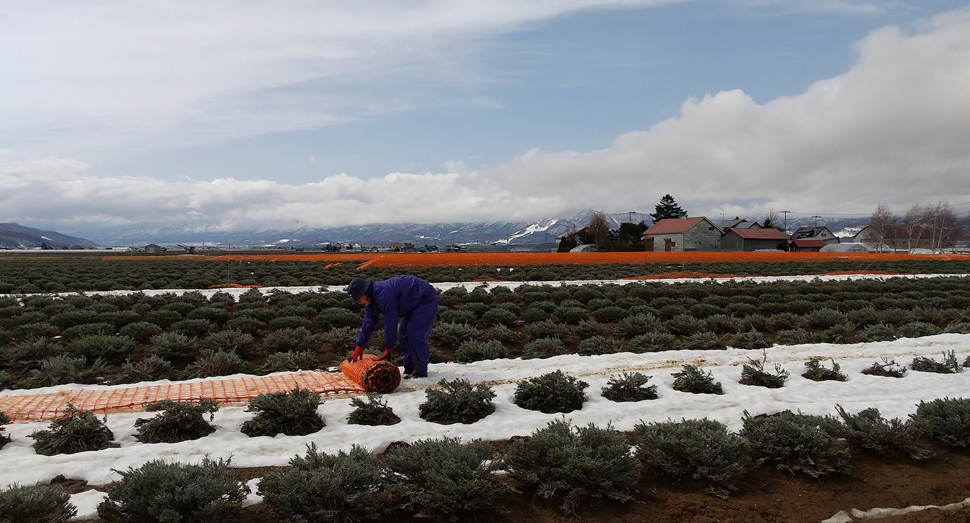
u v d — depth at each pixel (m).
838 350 12.95
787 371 10.70
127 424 7.22
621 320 16.02
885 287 27.47
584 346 13.49
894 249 103.56
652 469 6.29
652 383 9.84
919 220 111.94
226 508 4.82
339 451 5.75
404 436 6.99
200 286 28.83
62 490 4.93
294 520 4.85
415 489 5.38
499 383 9.86
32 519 4.45
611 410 8.16
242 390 8.80
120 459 6.10
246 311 16.59
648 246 91.44
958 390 9.58
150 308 18.94
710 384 9.48
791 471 6.27
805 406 8.41
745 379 10.01
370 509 5.06
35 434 6.60
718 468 5.96
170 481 4.82
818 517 5.45
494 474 5.85
